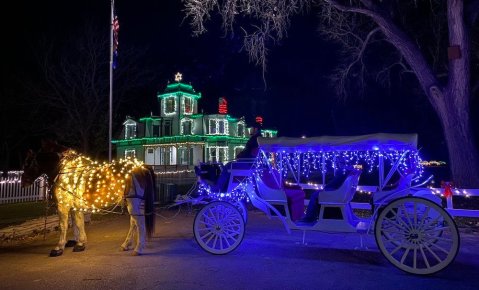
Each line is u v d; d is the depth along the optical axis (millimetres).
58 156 9344
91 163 9602
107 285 6789
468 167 14945
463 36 14977
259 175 9359
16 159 37656
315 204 8977
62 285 6820
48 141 9492
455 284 6691
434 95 15578
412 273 7246
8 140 37156
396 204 7586
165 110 49344
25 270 7762
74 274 7445
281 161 10117
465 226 11742
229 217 8906
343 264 7918
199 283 6820
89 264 8141
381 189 9000
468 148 15016
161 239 10594
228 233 8922
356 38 21703
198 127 47875
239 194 9719
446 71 19969
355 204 13227
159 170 36469
